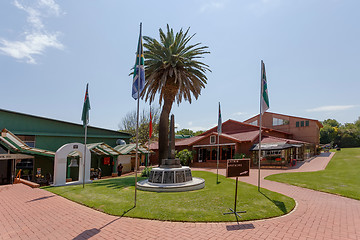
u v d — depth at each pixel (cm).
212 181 1641
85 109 1498
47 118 2702
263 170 2412
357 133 6175
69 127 2898
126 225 728
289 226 721
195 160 3412
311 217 816
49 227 723
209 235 646
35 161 2402
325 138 6281
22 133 2506
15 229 712
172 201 972
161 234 654
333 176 1781
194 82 2331
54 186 1484
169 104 2280
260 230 684
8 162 2333
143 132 4441
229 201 963
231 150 3042
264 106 1267
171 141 1486
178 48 2295
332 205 996
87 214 851
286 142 2702
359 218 809
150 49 2250
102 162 2877
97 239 625
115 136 3362
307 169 2289
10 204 1024
